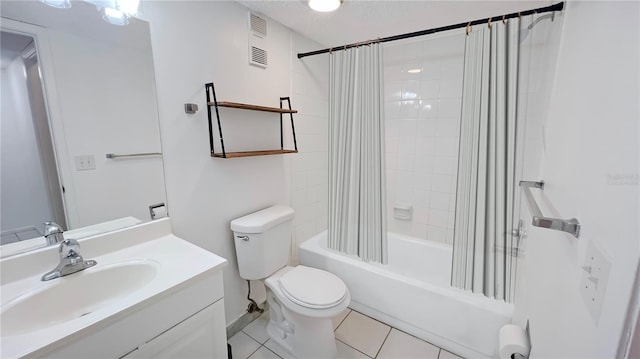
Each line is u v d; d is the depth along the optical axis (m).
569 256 0.55
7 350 0.64
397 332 1.78
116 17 1.14
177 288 0.93
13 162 0.95
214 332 1.10
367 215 1.79
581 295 0.46
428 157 2.38
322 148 2.42
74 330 0.71
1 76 0.90
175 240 1.30
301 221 2.29
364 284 1.90
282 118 1.97
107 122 1.15
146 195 1.29
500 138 1.34
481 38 1.33
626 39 0.39
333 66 1.80
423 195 2.44
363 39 2.18
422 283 1.69
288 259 1.86
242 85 1.66
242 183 1.74
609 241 0.37
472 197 1.44
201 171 1.49
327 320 1.57
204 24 1.43
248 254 1.62
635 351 0.30
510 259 1.40
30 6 0.95
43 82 0.99
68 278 0.97
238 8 1.60
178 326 0.96
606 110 0.44
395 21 1.83
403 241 2.42
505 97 1.31
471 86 1.38
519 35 1.26
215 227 1.61
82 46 1.07
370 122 1.69
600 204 0.42
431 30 1.46
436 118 2.29
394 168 2.55
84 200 1.12
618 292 0.33
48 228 1.03
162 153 1.32
